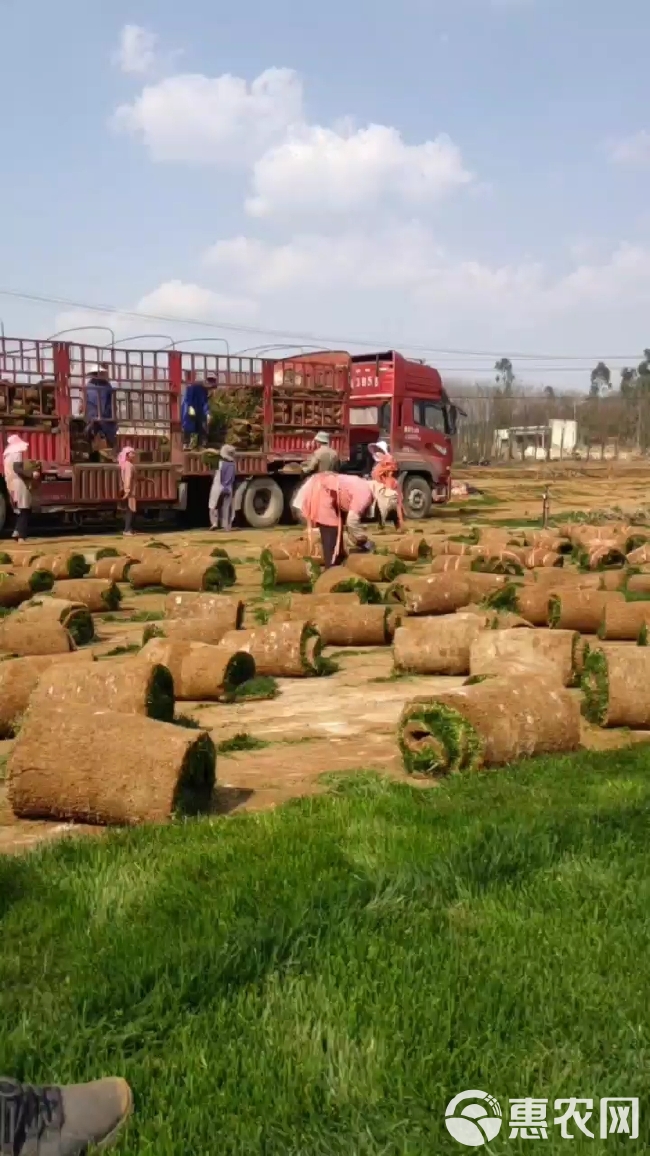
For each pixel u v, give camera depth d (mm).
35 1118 3143
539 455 100312
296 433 29344
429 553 20125
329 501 17328
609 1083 3406
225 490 27578
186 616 12555
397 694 9938
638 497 44906
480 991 3893
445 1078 3443
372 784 6660
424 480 32125
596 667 8781
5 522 24906
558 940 4281
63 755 6207
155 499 26438
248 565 20469
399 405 31594
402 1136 3189
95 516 26688
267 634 10734
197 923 4406
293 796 6719
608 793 6312
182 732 6227
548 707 7406
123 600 16375
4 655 11094
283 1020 3738
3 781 7332
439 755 7051
